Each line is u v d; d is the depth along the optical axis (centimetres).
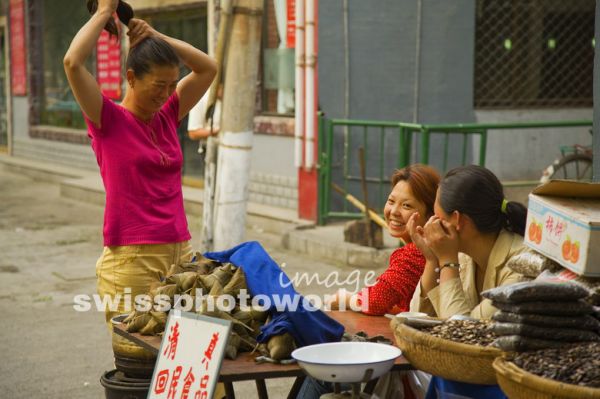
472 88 1902
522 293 439
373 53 1834
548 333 440
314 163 1817
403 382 594
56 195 2703
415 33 1844
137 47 660
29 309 1341
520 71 2027
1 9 3581
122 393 620
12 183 3033
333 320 548
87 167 3033
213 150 1252
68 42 3159
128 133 667
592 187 514
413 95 1859
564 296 441
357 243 1605
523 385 407
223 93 1224
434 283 595
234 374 498
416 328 504
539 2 2030
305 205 1856
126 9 672
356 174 1850
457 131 1642
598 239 470
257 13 1210
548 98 2067
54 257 1741
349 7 1817
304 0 1781
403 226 657
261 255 574
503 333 449
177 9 2422
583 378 404
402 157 1675
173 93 709
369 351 508
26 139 3444
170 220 688
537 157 2052
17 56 3469
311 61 1789
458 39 1870
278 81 2033
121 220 673
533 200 531
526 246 550
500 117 1981
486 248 559
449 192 555
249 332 549
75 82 641
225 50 1212
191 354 517
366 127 1778
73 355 1113
